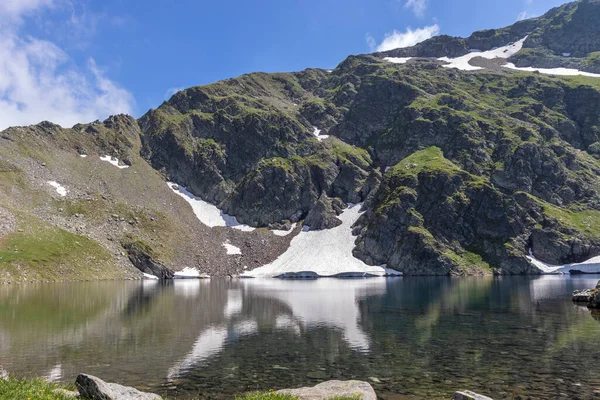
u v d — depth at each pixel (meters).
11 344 41.62
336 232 182.00
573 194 175.00
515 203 164.75
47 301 75.69
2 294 87.31
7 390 18.48
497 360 34.31
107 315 60.25
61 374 31.44
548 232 155.38
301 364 34.19
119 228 165.50
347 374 31.27
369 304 71.44
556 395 26.00
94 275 135.38
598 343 39.50
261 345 41.03
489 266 153.38
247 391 27.73
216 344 41.56
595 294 64.75
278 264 167.38
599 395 25.88
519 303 69.00
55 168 186.62
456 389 27.50
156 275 151.00
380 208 174.38
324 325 51.66
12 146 184.00
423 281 126.69
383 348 39.38
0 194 152.75
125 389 20.20
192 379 30.38
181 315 60.28
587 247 150.62
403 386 28.30
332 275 156.25
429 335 45.00
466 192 171.25
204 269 161.00
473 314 58.53
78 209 167.00
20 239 134.25
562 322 50.81
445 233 164.25
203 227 188.50
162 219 181.88
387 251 165.50
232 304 72.69
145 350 39.12
